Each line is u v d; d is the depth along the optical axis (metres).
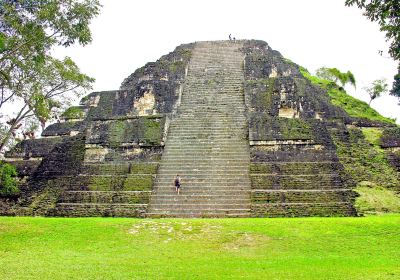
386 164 20.36
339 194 17.31
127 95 25.19
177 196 18.11
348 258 10.88
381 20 9.52
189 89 25.36
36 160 25.66
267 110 22.69
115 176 19.48
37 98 17.03
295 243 12.23
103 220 15.08
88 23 16.41
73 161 21.72
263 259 10.83
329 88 28.89
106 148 21.23
